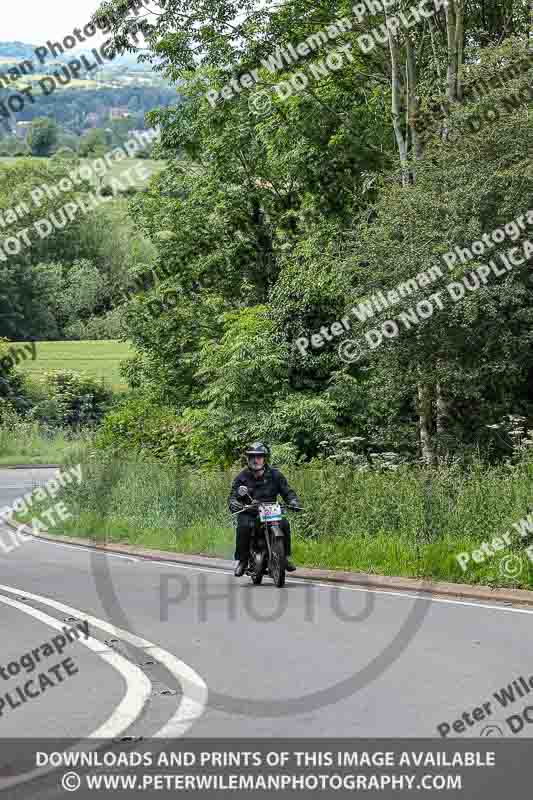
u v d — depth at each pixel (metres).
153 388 99.94
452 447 63.62
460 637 25.31
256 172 92.62
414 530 39.66
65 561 48.00
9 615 31.12
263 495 37.62
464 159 59.59
